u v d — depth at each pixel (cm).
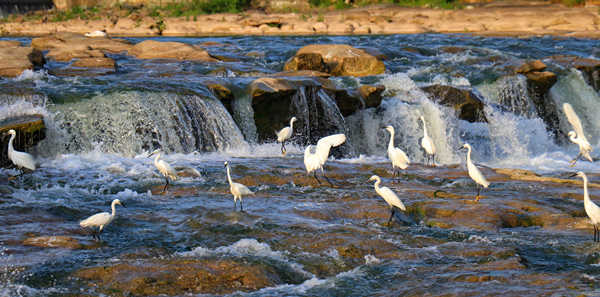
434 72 2595
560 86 2512
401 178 1502
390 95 2164
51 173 1398
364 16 5359
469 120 2122
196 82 1933
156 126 1734
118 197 1235
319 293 764
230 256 863
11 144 1311
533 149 2236
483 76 2441
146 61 2527
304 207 1158
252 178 1399
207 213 1089
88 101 1702
